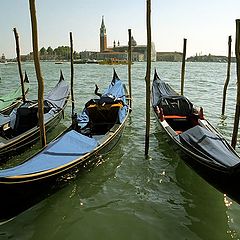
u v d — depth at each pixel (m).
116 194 6.95
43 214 6.18
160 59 143.75
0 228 5.73
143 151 9.58
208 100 20.03
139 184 7.41
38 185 5.80
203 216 6.04
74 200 6.68
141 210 6.29
